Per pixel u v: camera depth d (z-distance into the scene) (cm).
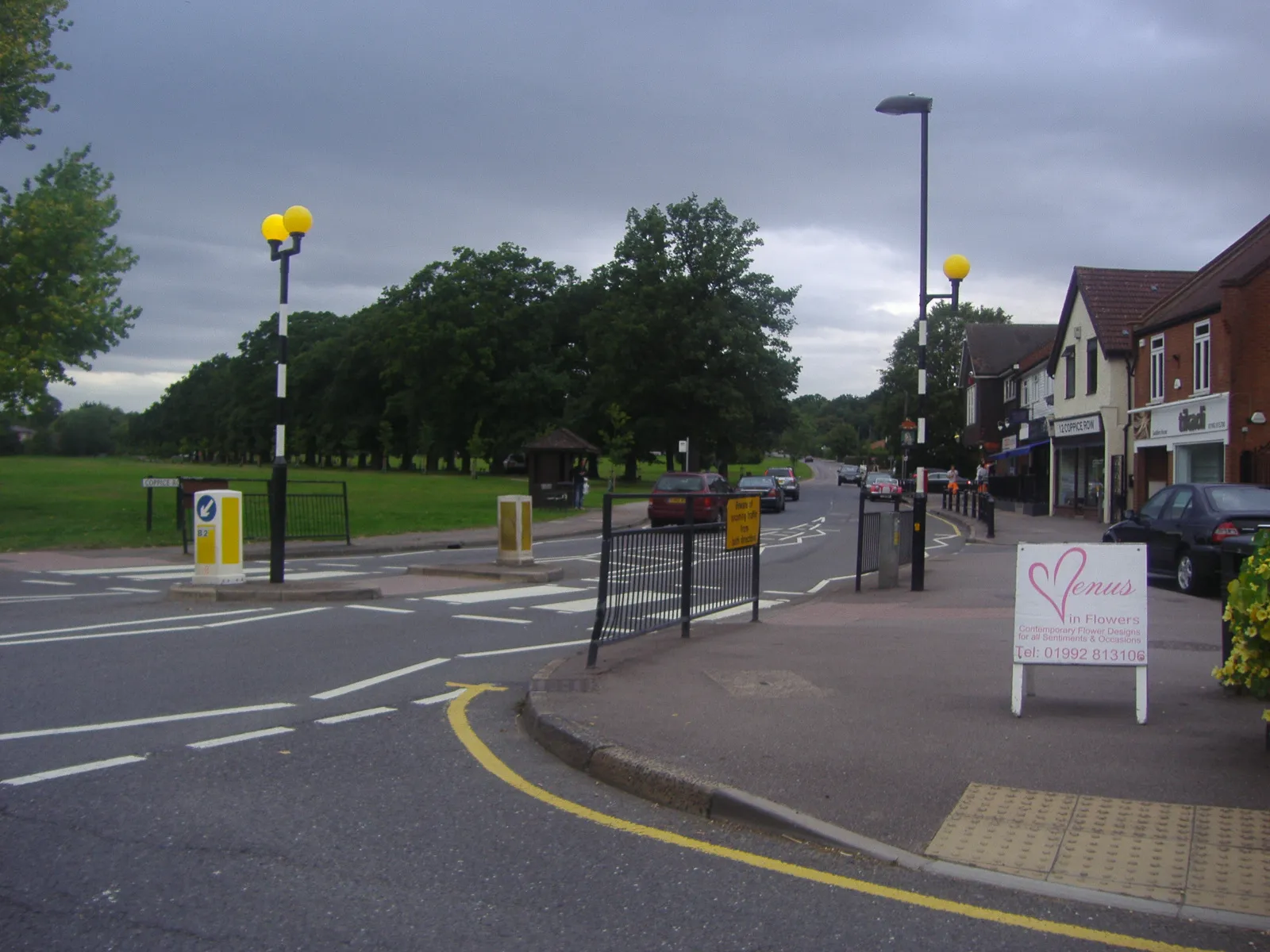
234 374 10631
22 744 699
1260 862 489
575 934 430
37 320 2780
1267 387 2762
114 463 9694
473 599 1470
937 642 1062
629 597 989
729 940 424
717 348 5953
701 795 580
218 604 1371
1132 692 827
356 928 434
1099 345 3697
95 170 3020
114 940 420
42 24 2852
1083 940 423
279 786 621
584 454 4203
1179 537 1591
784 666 927
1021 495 4569
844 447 17000
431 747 712
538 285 7181
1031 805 562
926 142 1728
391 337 7256
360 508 3584
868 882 482
